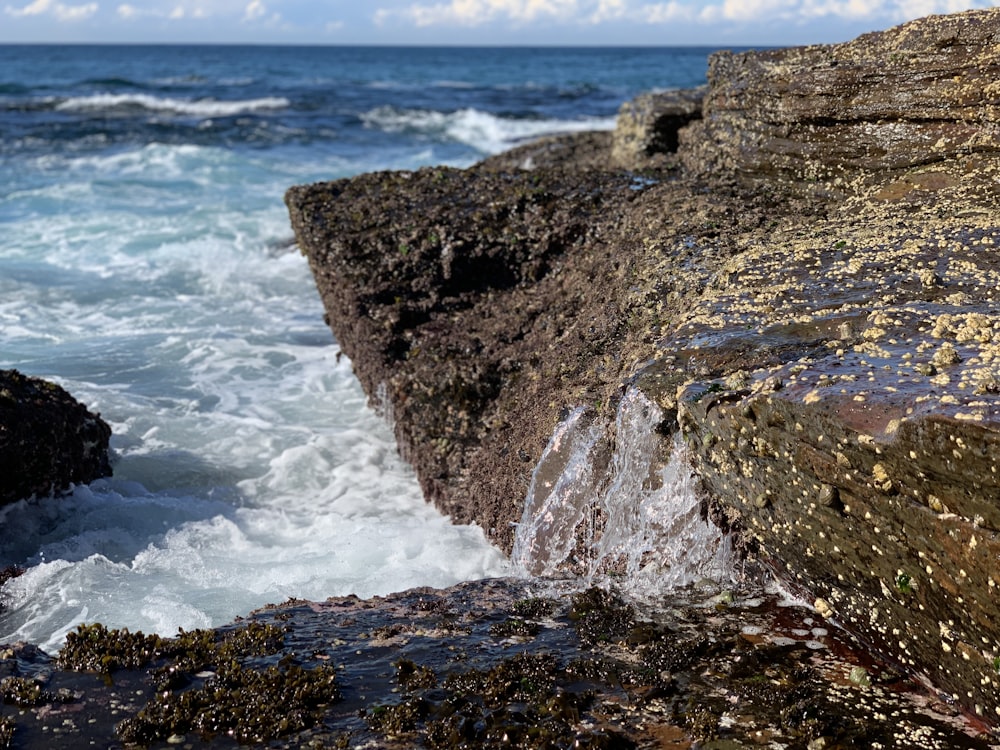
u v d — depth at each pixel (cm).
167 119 3459
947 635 381
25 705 421
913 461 362
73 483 730
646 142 1363
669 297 645
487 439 714
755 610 497
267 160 2534
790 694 419
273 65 9119
